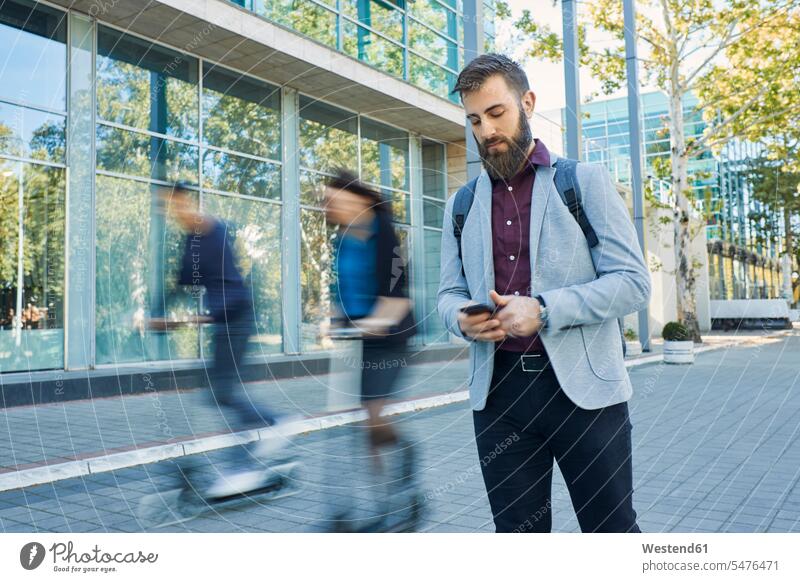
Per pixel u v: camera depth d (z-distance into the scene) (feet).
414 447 9.16
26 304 23.27
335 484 9.00
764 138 38.47
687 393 22.52
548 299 3.68
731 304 50.65
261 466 9.54
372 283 8.57
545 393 4.04
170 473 10.57
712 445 13.84
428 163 39.93
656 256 61.21
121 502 9.28
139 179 26.43
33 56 23.52
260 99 31.14
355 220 8.45
